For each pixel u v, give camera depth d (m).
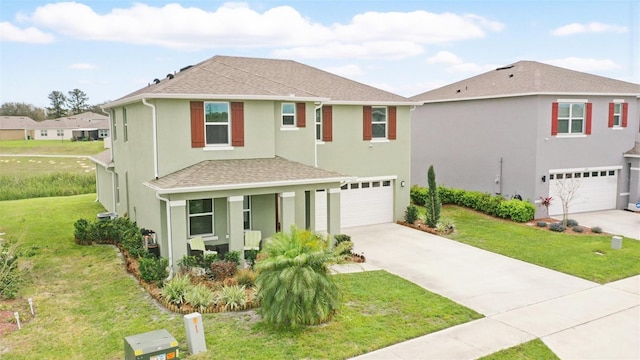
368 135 20.86
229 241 14.05
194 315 9.15
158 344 8.06
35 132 85.19
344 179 15.73
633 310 11.39
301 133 17.91
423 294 12.29
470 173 25.03
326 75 22.61
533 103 21.47
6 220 21.95
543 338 9.87
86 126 87.19
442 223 19.70
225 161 15.69
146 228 16.44
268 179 14.48
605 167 23.55
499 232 19.38
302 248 10.27
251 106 16.11
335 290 10.45
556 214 22.69
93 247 16.73
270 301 10.03
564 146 22.17
